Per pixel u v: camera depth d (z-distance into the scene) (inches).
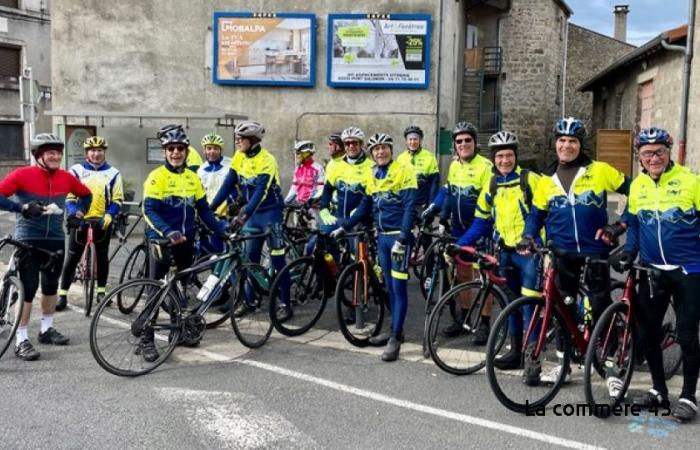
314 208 311.6
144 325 198.7
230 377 193.3
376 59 566.3
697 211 159.2
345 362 209.2
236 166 255.6
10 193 205.6
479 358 203.9
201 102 589.0
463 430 157.4
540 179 184.9
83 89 592.7
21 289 201.3
